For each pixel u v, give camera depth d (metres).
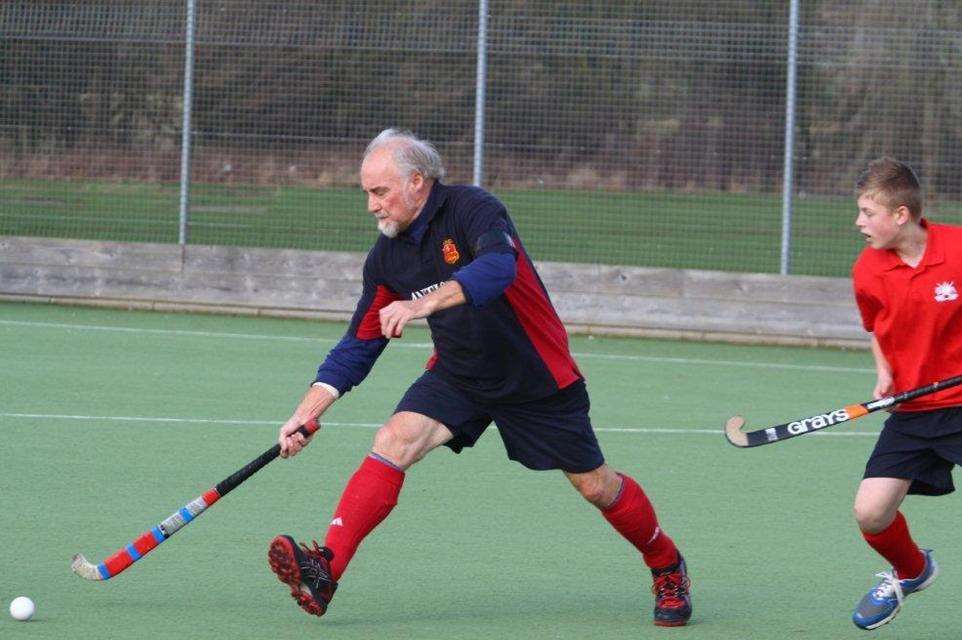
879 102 49.09
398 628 17.69
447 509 24.25
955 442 16.92
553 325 17.69
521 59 50.38
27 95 52.16
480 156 50.22
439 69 50.19
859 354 46.53
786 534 23.36
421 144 17.22
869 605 17.62
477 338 17.22
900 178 16.64
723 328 48.25
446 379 17.97
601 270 48.88
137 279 50.59
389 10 49.44
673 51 48.62
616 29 48.62
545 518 23.83
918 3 48.19
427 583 19.86
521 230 54.06
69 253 50.84
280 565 16.64
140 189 52.06
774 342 47.78
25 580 19.28
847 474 28.22
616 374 40.72
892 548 17.44
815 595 19.84
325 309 49.97
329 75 51.03
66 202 52.25
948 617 18.95
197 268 50.41
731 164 51.53
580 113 51.34
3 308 49.28
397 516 23.67
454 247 17.09
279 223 52.44
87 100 51.97
